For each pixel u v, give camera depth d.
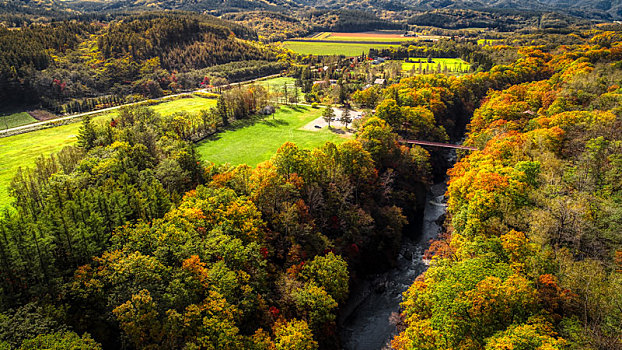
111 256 59.19
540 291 50.34
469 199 77.56
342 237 88.44
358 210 92.19
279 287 69.38
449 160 149.12
